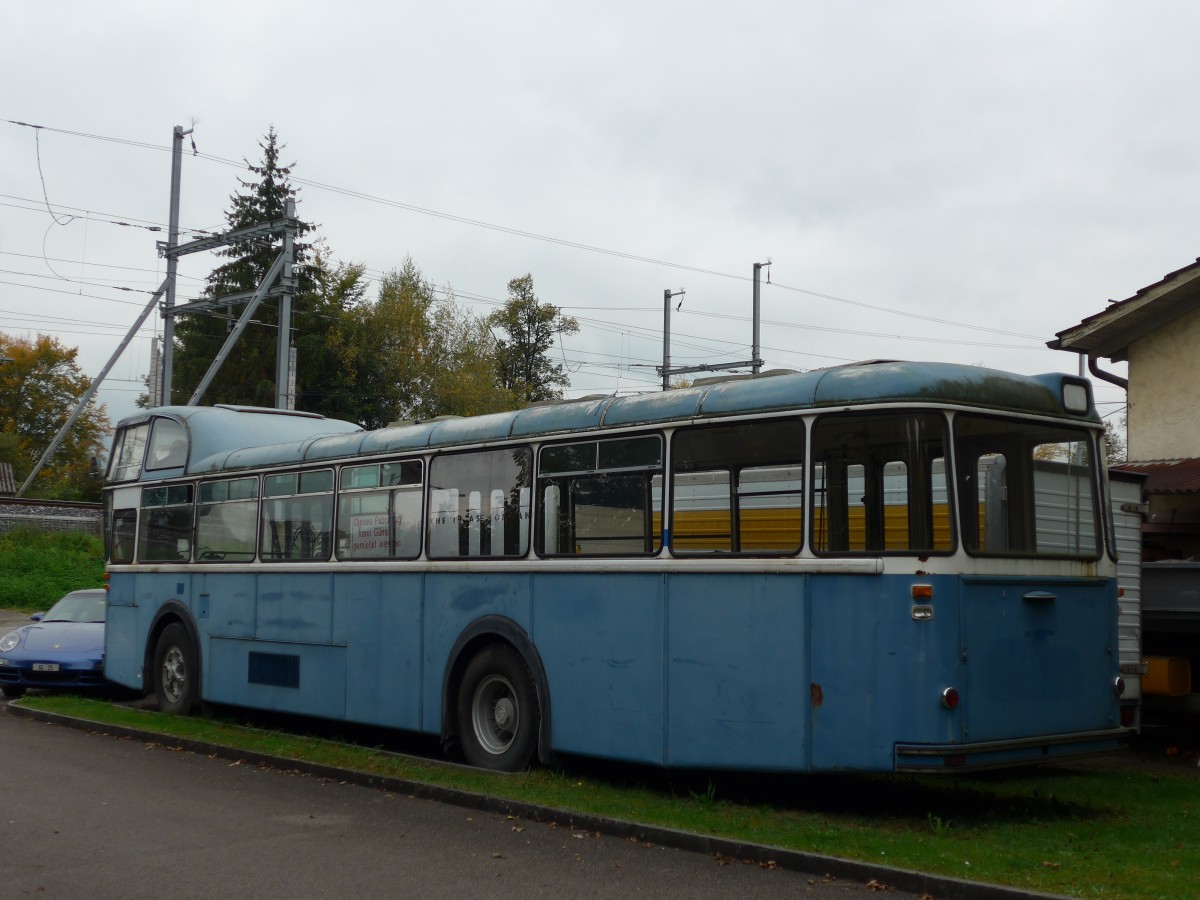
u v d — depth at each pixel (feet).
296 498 44.57
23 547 139.13
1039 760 27.76
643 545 31.40
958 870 22.47
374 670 39.75
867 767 26.68
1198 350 52.11
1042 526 29.09
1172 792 31.37
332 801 31.89
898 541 27.14
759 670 28.48
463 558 36.86
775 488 28.86
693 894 22.41
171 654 50.85
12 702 52.75
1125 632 38.50
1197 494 47.73
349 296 215.51
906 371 27.63
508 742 35.19
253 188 200.23
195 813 30.37
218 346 197.88
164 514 52.31
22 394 254.88
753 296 140.87
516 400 226.17
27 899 22.41
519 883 23.35
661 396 31.94
